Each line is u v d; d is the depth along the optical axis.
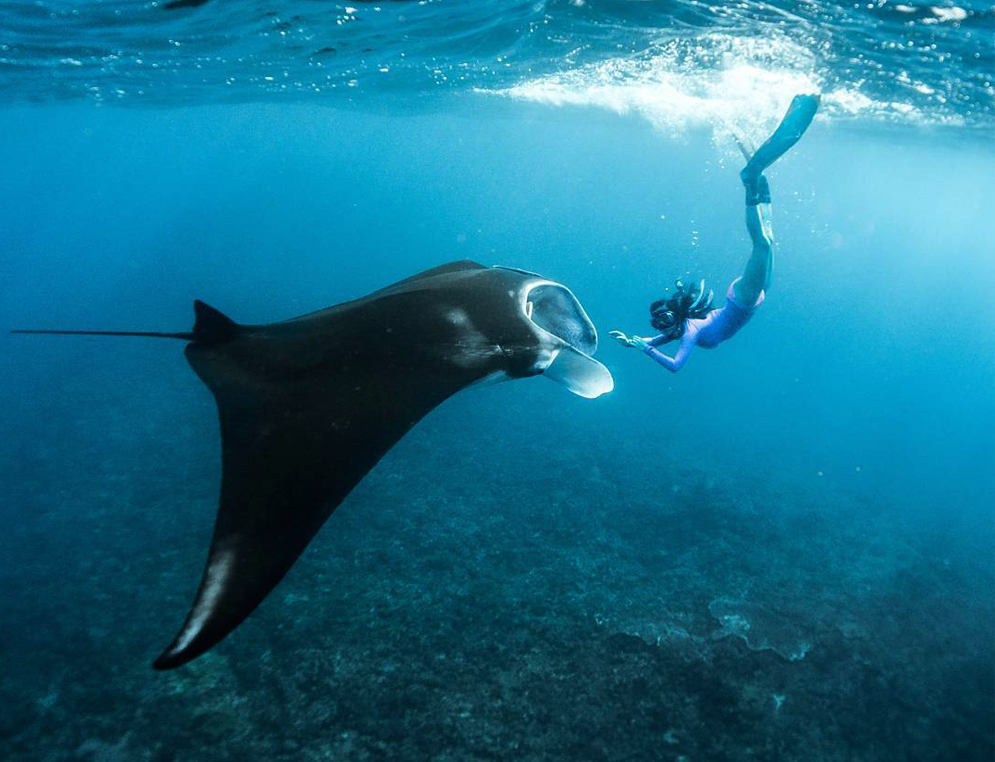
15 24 9.84
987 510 15.73
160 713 6.68
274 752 6.34
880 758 7.05
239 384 2.53
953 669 8.70
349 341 2.79
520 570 9.51
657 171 70.44
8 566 9.25
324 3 8.77
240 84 16.62
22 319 25.69
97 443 13.44
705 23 9.18
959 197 43.25
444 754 6.50
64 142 53.09
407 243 66.44
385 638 7.85
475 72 14.37
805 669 8.16
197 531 10.09
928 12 7.73
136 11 9.04
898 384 35.12
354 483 2.11
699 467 14.88
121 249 52.28
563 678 7.56
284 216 87.12
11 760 6.18
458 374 2.75
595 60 12.27
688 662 7.99
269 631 7.81
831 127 19.50
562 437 15.35
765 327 55.88
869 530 13.01
